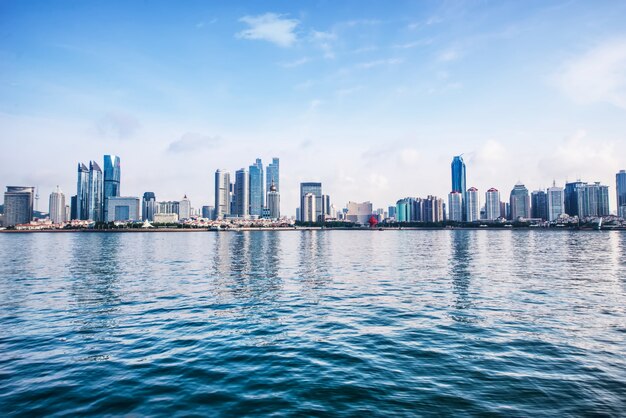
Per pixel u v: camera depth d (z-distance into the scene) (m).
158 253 115.62
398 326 28.75
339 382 18.66
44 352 23.44
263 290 45.75
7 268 72.19
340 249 131.88
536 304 36.25
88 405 16.56
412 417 15.24
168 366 21.03
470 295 41.25
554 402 16.33
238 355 22.73
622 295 40.75
